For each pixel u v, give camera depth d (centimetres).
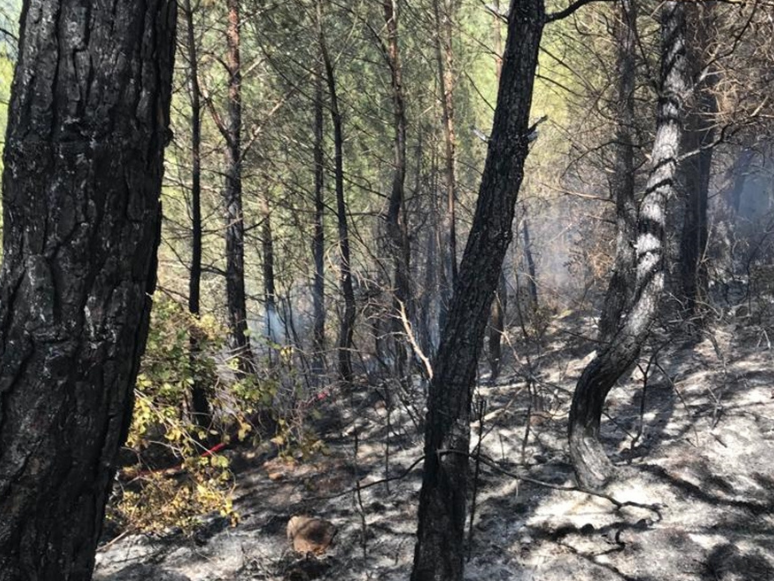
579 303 1483
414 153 1541
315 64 1213
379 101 1389
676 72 628
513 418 829
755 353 885
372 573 556
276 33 1123
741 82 877
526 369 1033
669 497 601
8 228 177
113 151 177
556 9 1270
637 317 600
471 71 1569
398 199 1159
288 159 1337
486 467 708
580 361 1072
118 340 185
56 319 176
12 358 176
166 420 588
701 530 551
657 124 638
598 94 999
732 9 862
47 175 173
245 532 649
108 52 174
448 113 1285
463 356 444
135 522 582
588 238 1733
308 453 693
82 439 183
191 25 891
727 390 792
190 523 612
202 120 1181
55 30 170
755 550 520
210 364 616
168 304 623
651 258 604
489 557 555
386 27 1147
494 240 445
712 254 1383
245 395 625
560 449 737
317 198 1295
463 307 449
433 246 1652
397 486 705
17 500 178
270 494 727
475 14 1444
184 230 1273
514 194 446
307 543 600
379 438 843
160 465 731
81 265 177
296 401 763
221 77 1234
